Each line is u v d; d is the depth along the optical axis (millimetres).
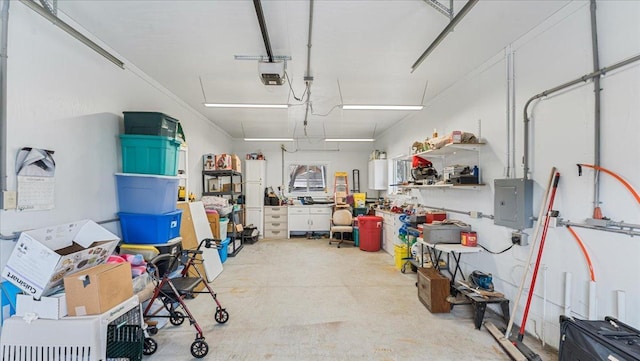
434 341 2582
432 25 2645
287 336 2658
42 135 2244
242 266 5043
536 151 2686
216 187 5957
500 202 2992
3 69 1944
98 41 2865
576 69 2279
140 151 3074
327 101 4965
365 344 2527
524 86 2816
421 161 4695
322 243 7164
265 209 7918
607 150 2053
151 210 3117
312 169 8648
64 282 1910
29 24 2135
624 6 1946
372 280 4273
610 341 1683
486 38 2875
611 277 2025
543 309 2557
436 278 3203
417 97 4754
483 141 3432
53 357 1869
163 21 2572
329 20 2553
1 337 1875
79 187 2607
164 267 3090
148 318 2711
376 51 3143
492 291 3062
